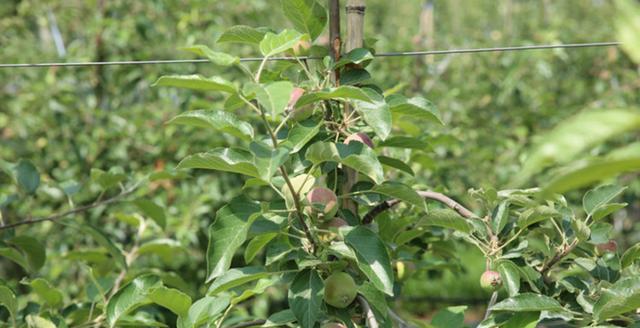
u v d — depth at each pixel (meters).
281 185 1.87
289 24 6.03
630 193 5.30
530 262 2.01
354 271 1.92
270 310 5.06
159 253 3.05
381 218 2.25
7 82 5.26
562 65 6.19
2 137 5.07
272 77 2.07
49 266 4.29
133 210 4.29
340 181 2.01
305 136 1.70
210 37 4.91
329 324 1.80
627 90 5.46
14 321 2.08
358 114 2.03
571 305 1.91
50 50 5.43
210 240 1.68
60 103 4.70
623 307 1.58
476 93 5.60
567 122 0.86
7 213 4.55
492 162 5.18
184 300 1.96
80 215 4.45
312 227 1.79
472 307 6.94
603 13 8.20
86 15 5.43
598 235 1.90
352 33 2.01
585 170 0.81
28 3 5.58
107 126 4.74
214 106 4.04
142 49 4.93
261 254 4.53
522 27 7.56
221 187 4.67
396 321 2.20
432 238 2.56
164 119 4.64
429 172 4.12
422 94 5.33
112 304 2.08
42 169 4.74
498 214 1.92
